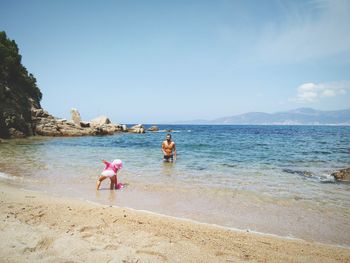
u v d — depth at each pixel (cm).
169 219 640
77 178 1102
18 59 4525
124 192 907
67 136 4434
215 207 766
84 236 512
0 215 612
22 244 468
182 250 473
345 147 2834
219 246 500
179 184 1041
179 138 4566
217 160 1748
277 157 1938
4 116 3659
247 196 888
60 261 413
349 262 461
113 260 425
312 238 569
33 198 771
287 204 805
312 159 1850
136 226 573
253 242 529
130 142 3331
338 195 913
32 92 4906
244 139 4344
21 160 1576
